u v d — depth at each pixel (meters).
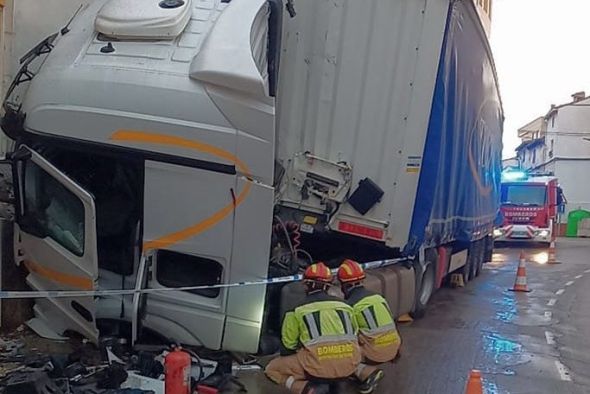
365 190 8.39
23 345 6.84
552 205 29.03
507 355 8.47
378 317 6.04
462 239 13.29
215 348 6.60
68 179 6.26
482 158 14.59
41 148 6.52
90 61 6.43
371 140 8.42
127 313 6.62
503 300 13.27
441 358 8.18
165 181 6.22
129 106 6.19
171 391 5.38
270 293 7.36
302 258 8.53
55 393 5.33
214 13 6.80
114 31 6.56
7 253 7.38
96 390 5.54
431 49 8.29
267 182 6.23
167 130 6.13
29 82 6.97
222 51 6.23
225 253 6.32
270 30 7.33
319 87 8.39
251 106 6.14
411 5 8.27
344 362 5.48
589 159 52.09
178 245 6.31
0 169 7.56
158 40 6.53
